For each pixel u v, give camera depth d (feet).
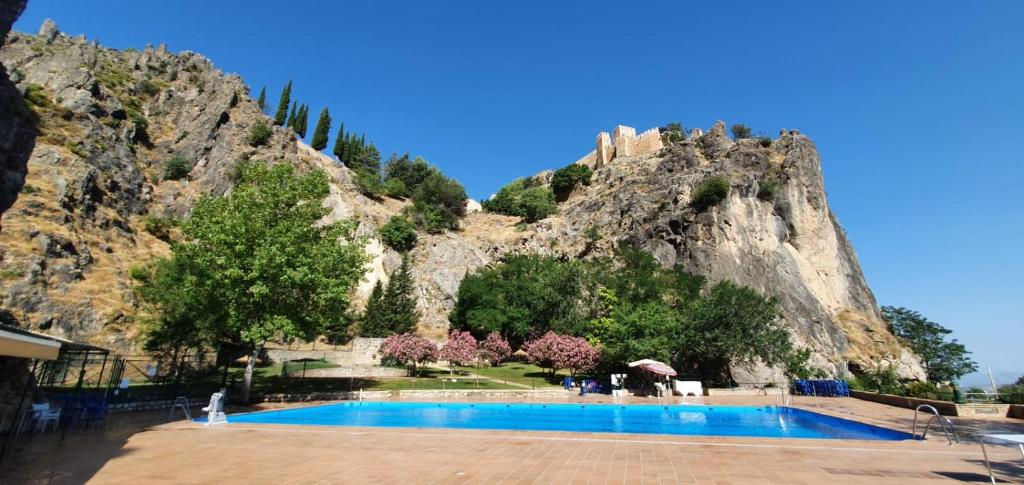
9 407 41.27
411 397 89.35
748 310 118.11
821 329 208.54
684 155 277.85
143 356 122.62
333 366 129.90
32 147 180.24
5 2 169.07
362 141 368.68
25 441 38.42
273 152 275.39
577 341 115.44
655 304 133.18
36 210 154.71
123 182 212.43
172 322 96.84
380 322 172.24
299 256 76.28
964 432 49.83
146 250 187.11
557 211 324.19
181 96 298.76
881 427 54.90
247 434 43.73
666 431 58.80
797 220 249.75
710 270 209.26
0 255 128.77
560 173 358.84
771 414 76.33
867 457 33.55
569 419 70.08
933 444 40.01
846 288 251.19
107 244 171.63
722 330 116.57
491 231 293.43
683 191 245.86
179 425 49.37
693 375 127.75
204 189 243.60
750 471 28.37
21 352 27.53
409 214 265.13
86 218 173.58
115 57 320.50
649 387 109.40
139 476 26.53
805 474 27.68
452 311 203.10
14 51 264.72
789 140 277.44
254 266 70.79
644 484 24.97
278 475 26.81
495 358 138.00
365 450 35.24
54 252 142.41
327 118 366.43
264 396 80.28
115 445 37.22
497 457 32.53
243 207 77.36
